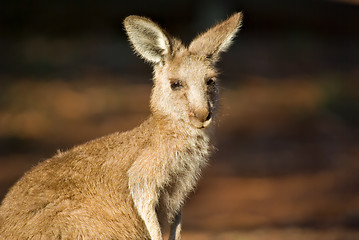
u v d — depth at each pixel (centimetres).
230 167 1977
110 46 3409
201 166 842
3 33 3522
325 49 3812
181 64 830
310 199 1670
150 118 833
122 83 2866
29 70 2928
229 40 873
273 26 4000
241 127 2386
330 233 1302
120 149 812
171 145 806
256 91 2898
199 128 804
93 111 2459
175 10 3741
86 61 3161
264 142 2233
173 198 835
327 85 2944
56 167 800
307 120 2514
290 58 3556
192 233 1347
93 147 820
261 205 1628
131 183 794
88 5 3697
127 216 805
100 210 789
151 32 836
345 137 2347
